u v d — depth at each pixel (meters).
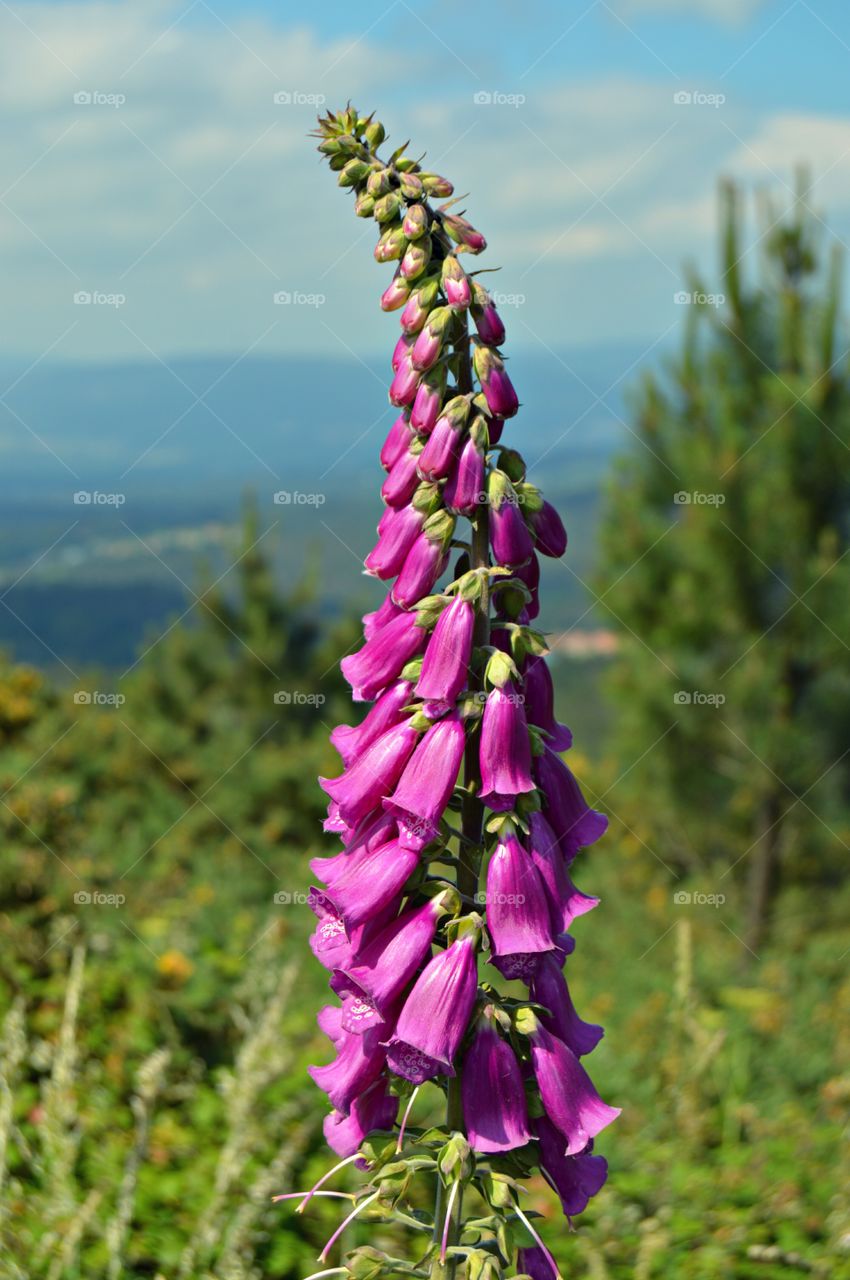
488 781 2.07
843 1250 5.01
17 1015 4.85
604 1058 6.72
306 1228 4.67
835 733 11.31
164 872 8.87
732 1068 6.93
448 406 2.09
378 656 2.20
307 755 12.12
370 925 2.14
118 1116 5.02
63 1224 4.16
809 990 9.35
